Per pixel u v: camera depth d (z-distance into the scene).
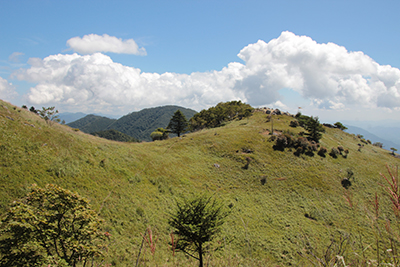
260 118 74.88
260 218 25.38
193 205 10.38
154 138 64.19
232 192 30.81
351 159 49.47
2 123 21.97
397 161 55.38
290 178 37.44
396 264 2.92
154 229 17.80
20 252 7.88
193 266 12.12
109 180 22.61
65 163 21.30
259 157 42.91
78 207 8.82
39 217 8.04
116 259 13.66
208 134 53.44
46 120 29.39
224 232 20.61
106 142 33.34
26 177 17.12
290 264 17.61
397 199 3.00
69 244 8.30
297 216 27.27
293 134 57.12
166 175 29.56
